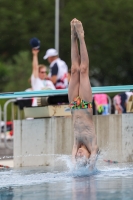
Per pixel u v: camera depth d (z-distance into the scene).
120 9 78.75
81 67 25.92
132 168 27.11
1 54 83.62
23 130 30.88
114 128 30.69
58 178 24.05
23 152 30.83
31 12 81.06
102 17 78.88
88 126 25.67
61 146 30.45
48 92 30.03
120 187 20.97
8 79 76.19
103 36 78.25
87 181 22.73
